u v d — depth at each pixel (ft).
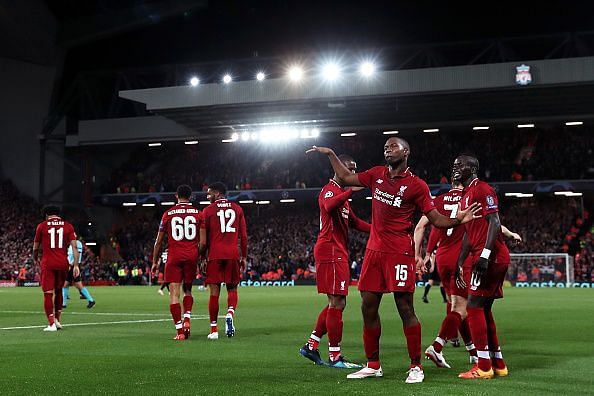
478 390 19.30
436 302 70.18
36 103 159.12
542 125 147.13
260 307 62.90
